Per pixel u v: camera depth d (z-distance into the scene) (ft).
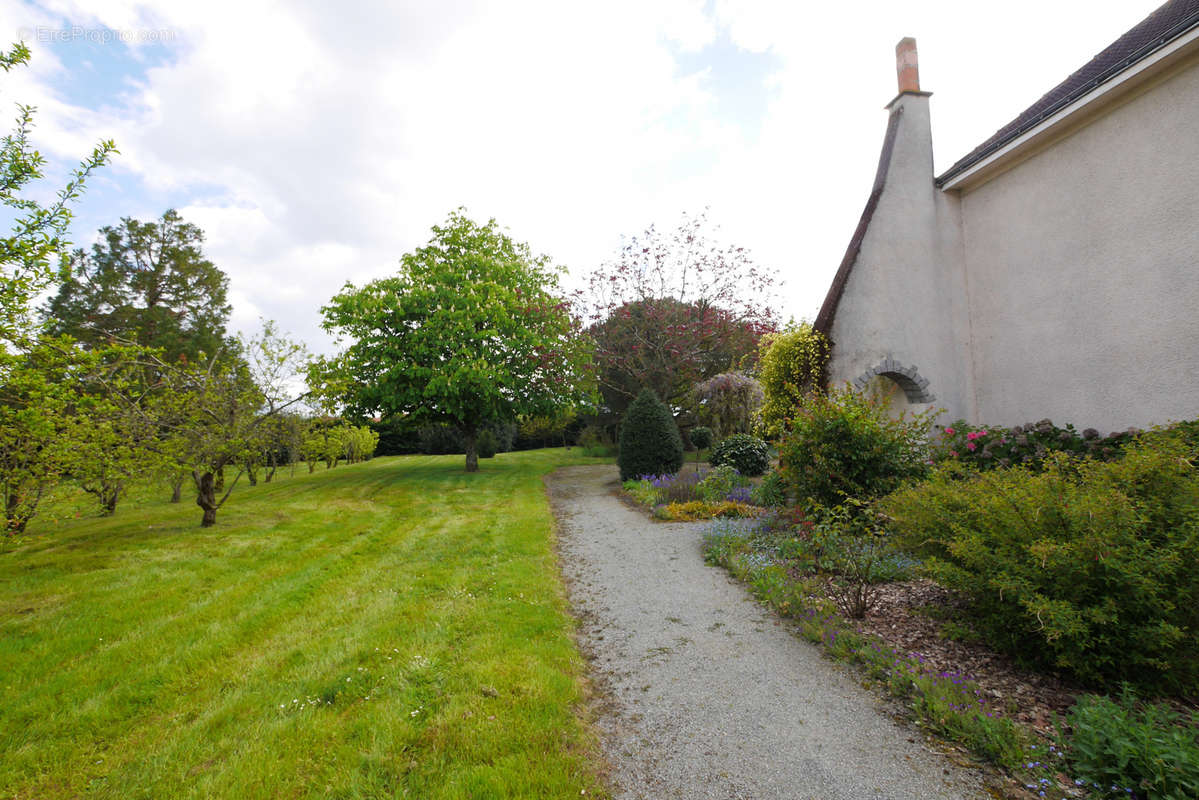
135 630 13.50
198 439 24.67
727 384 48.08
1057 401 25.07
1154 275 20.98
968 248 30.17
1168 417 20.53
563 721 9.11
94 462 20.30
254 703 9.92
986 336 28.99
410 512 30.91
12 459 17.79
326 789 7.41
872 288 28.48
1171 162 20.35
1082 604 9.26
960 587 10.77
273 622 13.99
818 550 16.72
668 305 52.90
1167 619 8.70
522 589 16.34
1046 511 9.88
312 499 36.52
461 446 96.53
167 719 9.61
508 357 50.88
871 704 9.52
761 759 8.08
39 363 17.48
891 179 29.50
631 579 17.78
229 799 7.28
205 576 18.10
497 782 7.36
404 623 13.56
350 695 10.09
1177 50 19.13
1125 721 7.45
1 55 13.58
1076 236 24.07
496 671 10.77
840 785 7.38
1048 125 24.02
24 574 18.40
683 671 11.21
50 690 10.58
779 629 13.16
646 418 40.16
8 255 13.76
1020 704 9.07
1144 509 9.27
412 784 7.41
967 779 7.34
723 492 30.48
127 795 7.55
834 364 27.63
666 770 7.88
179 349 58.75
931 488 13.53
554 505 33.88
